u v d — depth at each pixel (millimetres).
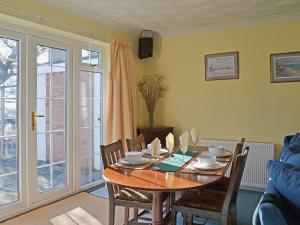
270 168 1694
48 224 2795
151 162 2410
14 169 3055
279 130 3789
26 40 3107
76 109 3748
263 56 3857
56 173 3543
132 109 4242
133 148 2902
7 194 2990
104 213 3078
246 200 3473
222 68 4125
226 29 4086
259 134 3908
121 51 4070
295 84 3682
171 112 4531
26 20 2924
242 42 3984
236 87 4039
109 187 2314
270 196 1429
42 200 3316
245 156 2086
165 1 3252
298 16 3627
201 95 4289
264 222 1232
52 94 3453
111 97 3996
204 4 3348
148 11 3588
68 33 3453
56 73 3500
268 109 3846
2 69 2916
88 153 4004
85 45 3879
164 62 4566
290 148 2516
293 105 3703
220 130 4164
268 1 3240
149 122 4617
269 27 3814
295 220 1488
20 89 3062
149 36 4461
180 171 2129
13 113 3033
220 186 2611
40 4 3070
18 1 2848
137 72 4656
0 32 2859
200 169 2178
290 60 3699
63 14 3342
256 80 3906
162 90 4586
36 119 3252
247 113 3977
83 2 3258
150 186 1790
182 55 4422
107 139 3984
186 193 2406
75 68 3723
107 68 4180
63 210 3160
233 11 3580
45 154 3395
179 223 2898
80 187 3828
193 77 4348
